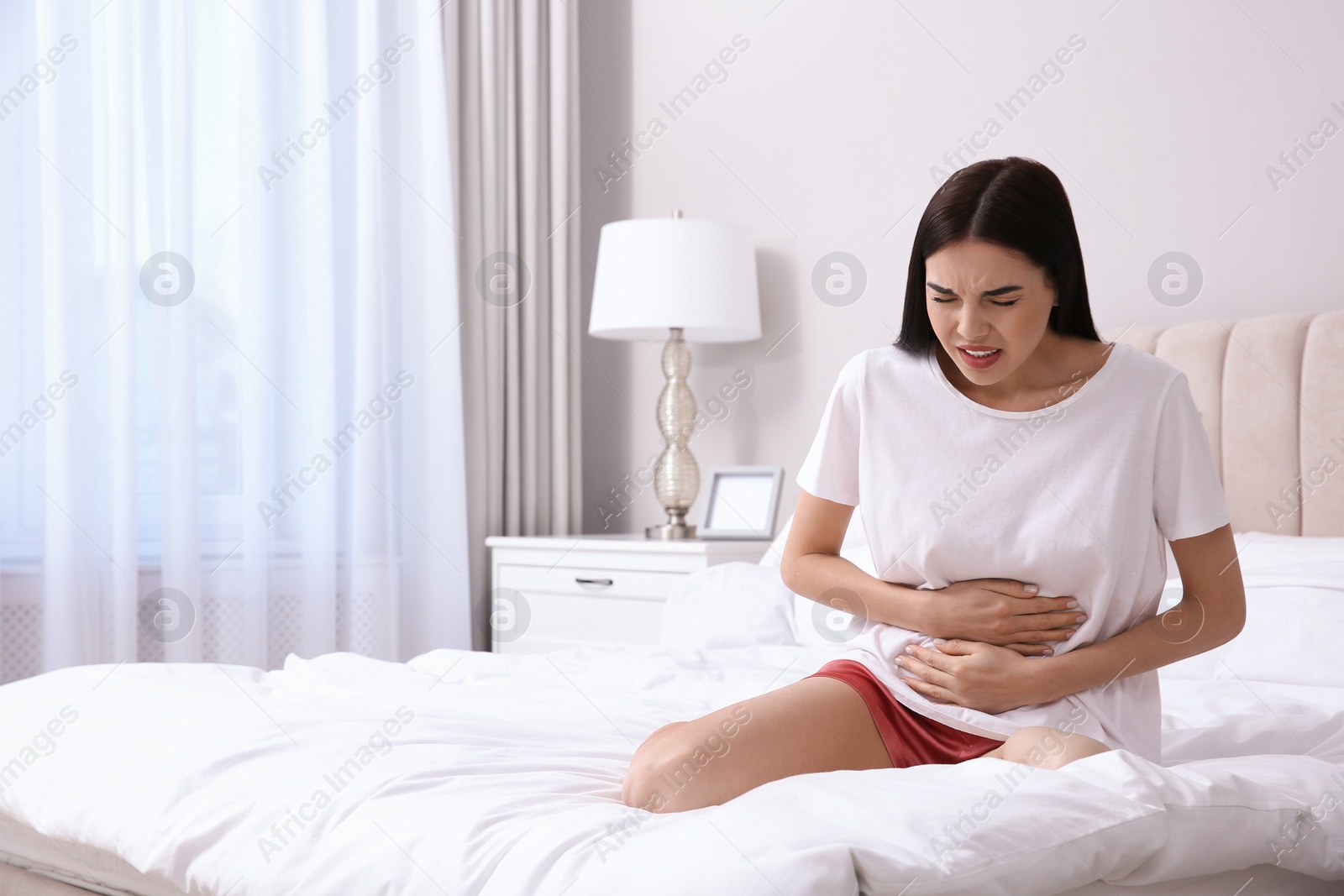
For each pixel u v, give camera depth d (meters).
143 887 1.18
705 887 0.79
